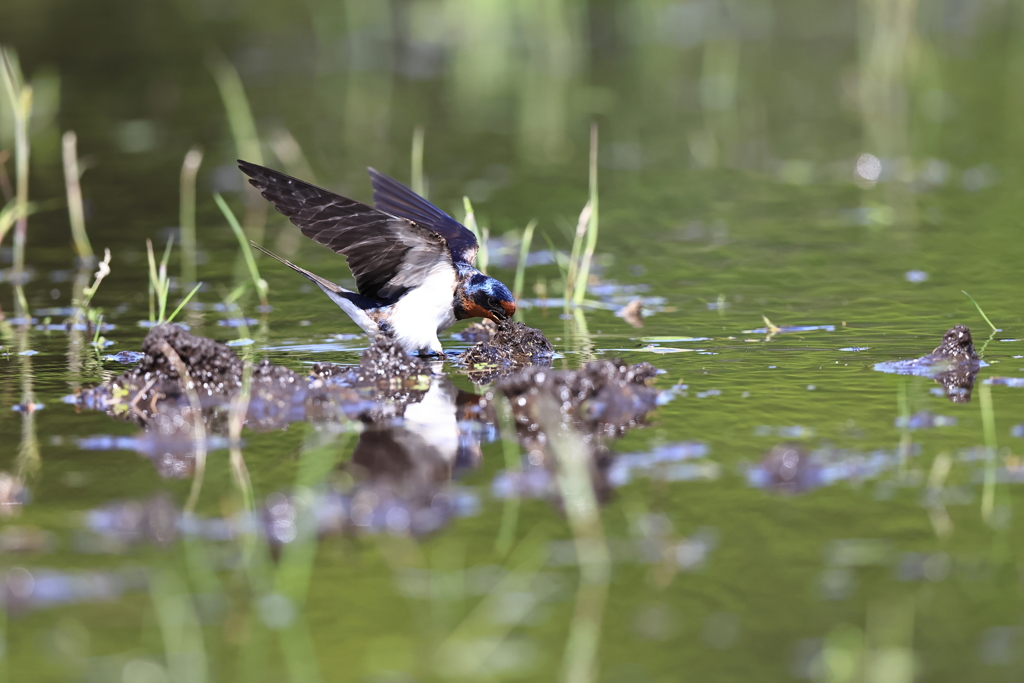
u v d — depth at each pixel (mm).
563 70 34594
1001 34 37969
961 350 10867
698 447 8609
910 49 32875
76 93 29641
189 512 7504
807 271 15469
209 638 6109
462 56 37031
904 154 23562
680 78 32875
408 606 6402
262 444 8859
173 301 14469
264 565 6832
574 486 7891
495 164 23188
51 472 8219
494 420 9469
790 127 26734
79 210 16797
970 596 6363
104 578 6668
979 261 15594
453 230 12750
